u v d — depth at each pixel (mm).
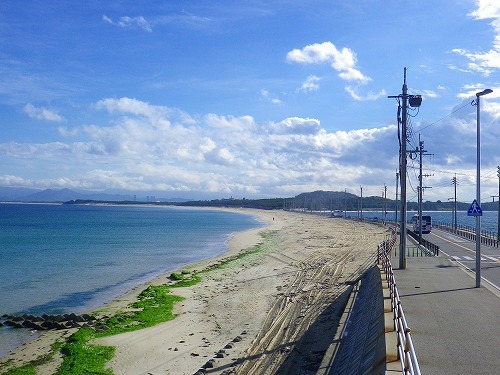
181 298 32438
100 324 25766
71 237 85188
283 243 72500
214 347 21656
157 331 24375
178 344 22188
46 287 37844
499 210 59156
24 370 19438
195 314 27875
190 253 61469
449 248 48969
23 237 84312
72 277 42594
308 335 21375
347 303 25438
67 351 21453
